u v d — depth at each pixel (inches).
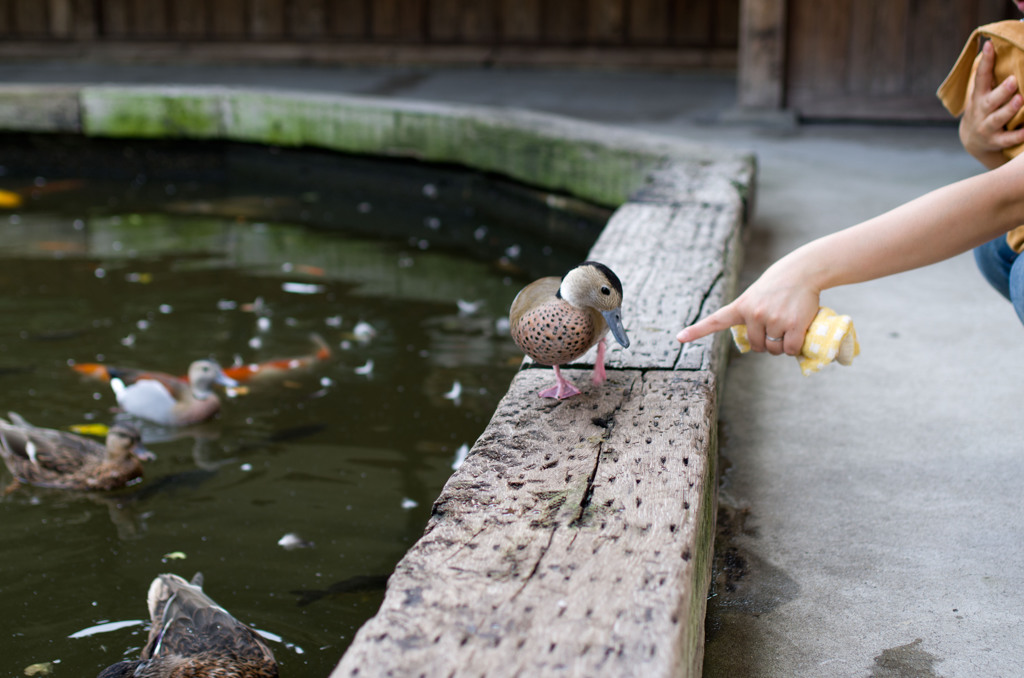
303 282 246.1
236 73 488.7
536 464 86.1
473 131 326.6
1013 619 88.4
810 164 297.7
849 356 74.9
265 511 138.7
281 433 162.9
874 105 359.9
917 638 86.8
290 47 511.5
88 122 382.0
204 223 309.9
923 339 157.2
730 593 94.3
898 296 178.9
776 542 102.3
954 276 189.5
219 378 172.1
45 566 126.6
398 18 507.8
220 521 136.7
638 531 74.4
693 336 75.5
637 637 61.9
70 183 373.4
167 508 140.6
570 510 77.9
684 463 85.9
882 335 159.6
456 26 505.0
